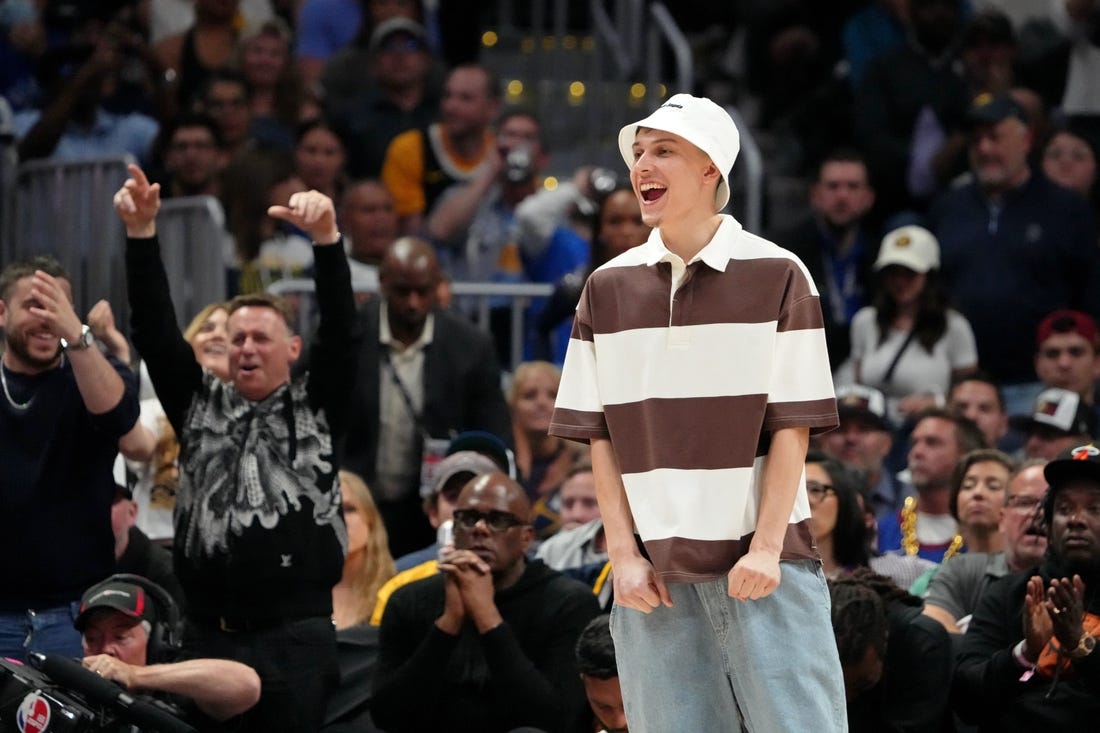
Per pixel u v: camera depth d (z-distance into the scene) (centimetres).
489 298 2958
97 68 3145
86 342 1792
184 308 2606
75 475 1847
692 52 4162
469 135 3294
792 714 1220
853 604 1753
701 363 1230
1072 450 1773
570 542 2200
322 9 3775
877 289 2984
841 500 2083
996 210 3127
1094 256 3112
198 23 3447
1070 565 1767
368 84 3581
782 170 3828
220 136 3138
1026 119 3161
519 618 1895
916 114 3522
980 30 3606
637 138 1249
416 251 2453
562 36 4106
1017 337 3075
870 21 3838
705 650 1252
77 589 1852
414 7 3703
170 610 1802
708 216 1249
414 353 2461
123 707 1574
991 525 2169
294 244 2806
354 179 3306
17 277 1866
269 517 1794
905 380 2925
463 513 1903
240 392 1838
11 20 3484
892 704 1792
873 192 3469
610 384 1252
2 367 1858
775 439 1223
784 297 1233
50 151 3072
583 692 1864
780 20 4019
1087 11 3712
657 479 1230
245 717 1794
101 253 2625
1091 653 1684
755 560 1195
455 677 1864
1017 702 1753
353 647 2031
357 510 2164
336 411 1842
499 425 2480
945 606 2061
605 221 2678
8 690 1605
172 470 2205
